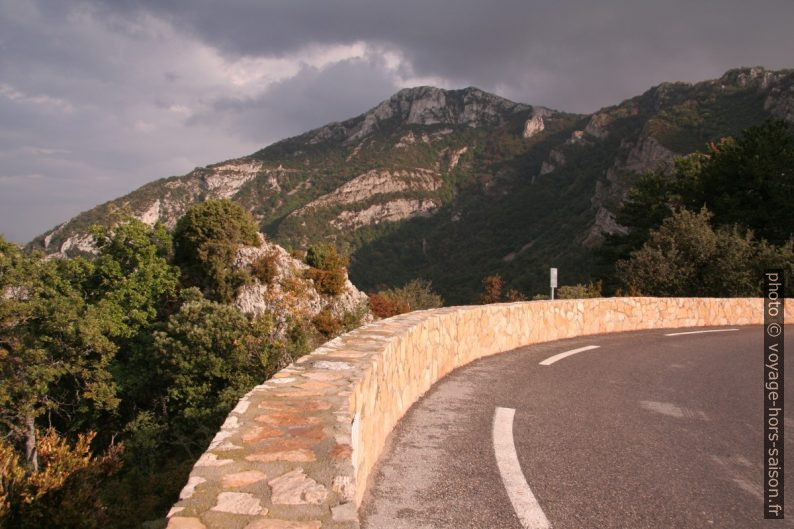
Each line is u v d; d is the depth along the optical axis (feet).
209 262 133.49
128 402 106.11
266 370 90.74
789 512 12.28
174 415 95.96
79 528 36.19
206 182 567.18
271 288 135.23
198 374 92.94
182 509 7.53
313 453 9.55
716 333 50.75
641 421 19.99
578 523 11.50
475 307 34.78
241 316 98.68
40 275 110.63
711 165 125.59
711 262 90.68
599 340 43.96
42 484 36.45
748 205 113.70
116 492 61.00
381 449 16.26
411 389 21.93
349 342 18.66
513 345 38.81
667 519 11.80
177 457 88.17
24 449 87.71
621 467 15.06
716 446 17.22
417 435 17.75
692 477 14.42
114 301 119.24
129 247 129.39
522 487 13.43
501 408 21.43
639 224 133.59
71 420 102.42
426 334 24.85
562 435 17.99
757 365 33.30
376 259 421.18
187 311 99.35
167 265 131.85
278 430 10.58
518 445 16.81
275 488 8.22
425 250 422.00
